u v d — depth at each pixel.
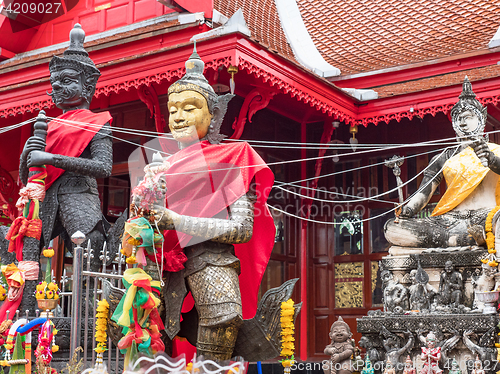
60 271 9.57
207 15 8.44
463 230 6.81
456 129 7.03
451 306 6.27
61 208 6.12
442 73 9.87
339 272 10.50
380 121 9.70
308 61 10.95
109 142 6.33
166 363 3.21
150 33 8.55
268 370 8.48
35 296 5.09
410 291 6.55
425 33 10.85
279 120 10.18
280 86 8.02
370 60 10.71
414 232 7.01
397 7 11.63
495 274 6.02
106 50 8.99
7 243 6.33
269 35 10.92
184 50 7.71
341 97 9.16
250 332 3.71
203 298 3.51
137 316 3.27
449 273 6.42
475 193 7.09
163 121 8.75
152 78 7.96
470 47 9.84
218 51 7.44
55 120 6.27
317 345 10.40
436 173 7.47
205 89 3.94
